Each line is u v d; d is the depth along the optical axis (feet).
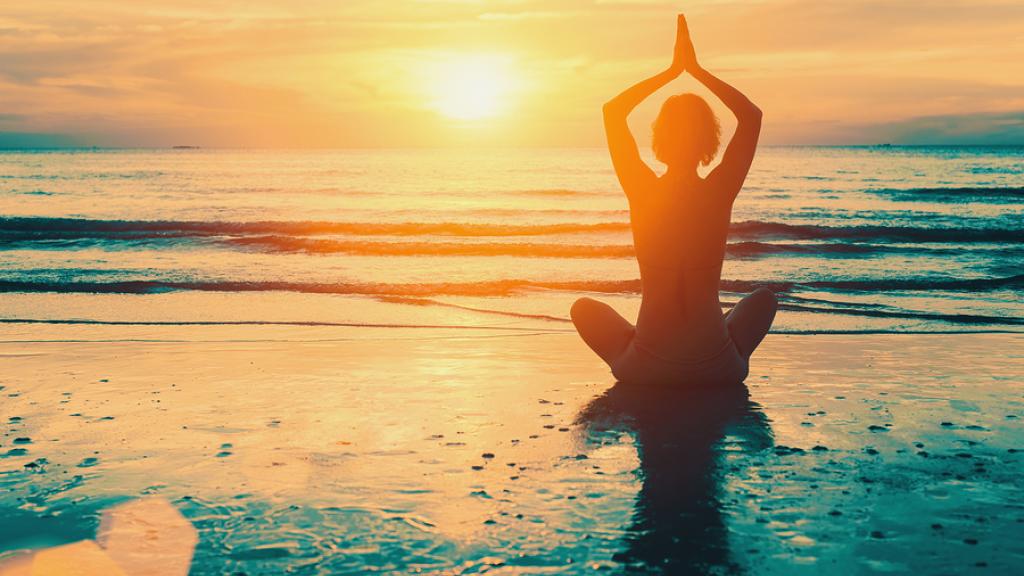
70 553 8.54
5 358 19.75
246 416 14.19
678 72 14.70
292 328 24.47
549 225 65.16
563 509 9.71
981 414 14.02
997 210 81.76
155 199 102.42
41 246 50.26
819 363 18.69
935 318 25.82
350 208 88.28
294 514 9.61
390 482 10.70
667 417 13.91
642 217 14.96
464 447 12.28
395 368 18.43
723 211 14.64
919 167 193.57
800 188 118.52
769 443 12.37
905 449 12.01
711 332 15.29
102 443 12.55
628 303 30.17
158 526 9.27
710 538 8.81
